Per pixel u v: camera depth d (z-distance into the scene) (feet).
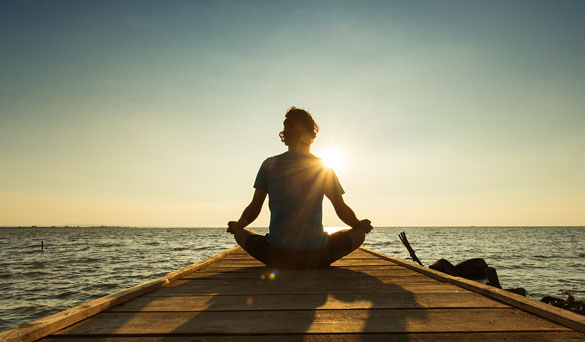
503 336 4.75
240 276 10.36
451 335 4.81
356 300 6.99
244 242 11.35
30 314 32.53
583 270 61.52
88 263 77.77
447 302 6.78
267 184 10.82
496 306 6.43
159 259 87.97
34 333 4.49
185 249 132.57
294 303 6.73
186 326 5.23
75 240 221.05
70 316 5.25
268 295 7.52
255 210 11.14
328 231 12.54
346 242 10.99
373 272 11.05
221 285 8.81
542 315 5.64
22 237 272.31
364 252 19.13
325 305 6.57
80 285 47.65
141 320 5.55
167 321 5.50
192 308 6.35
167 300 7.02
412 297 7.25
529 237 253.03
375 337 4.75
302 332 4.94
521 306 6.19
